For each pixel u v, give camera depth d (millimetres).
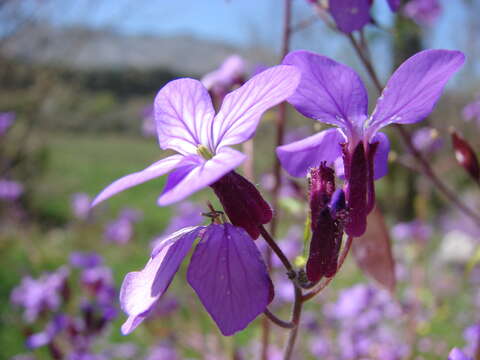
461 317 274
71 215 589
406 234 217
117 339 262
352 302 185
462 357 63
